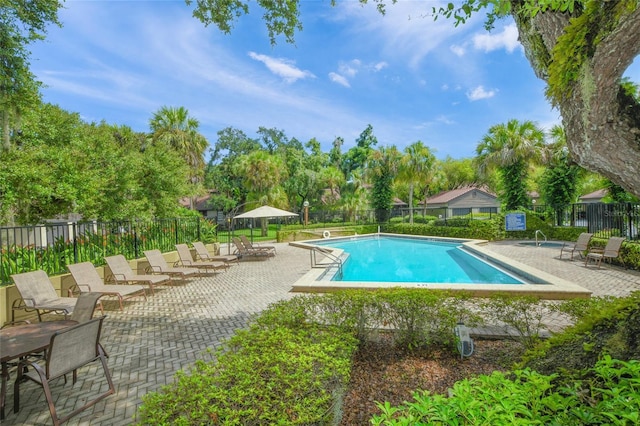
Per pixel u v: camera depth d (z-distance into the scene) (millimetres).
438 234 21203
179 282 9867
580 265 10562
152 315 6621
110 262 8711
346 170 50500
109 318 6469
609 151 2250
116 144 14297
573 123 2383
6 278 6641
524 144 18062
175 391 2219
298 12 6672
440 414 1580
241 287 8961
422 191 42875
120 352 4801
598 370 1874
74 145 10992
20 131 10062
